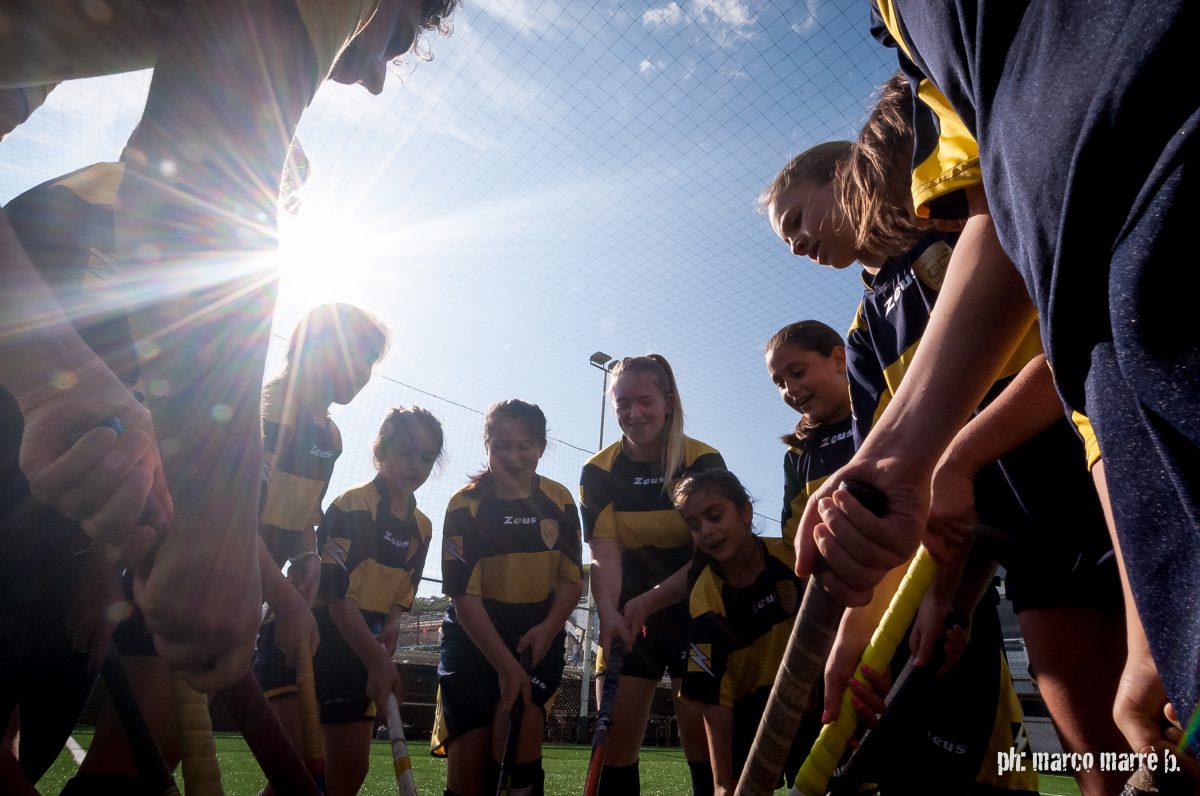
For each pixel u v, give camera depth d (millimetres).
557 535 3059
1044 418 1217
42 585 994
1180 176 364
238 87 633
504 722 2662
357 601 3016
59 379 612
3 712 996
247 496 622
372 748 8016
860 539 691
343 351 2793
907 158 1328
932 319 774
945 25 579
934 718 1947
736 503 2545
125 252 635
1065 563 1455
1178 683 399
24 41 803
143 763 985
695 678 2510
